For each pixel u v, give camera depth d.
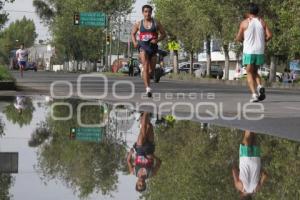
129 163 4.80
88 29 87.88
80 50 93.00
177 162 5.00
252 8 13.61
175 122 8.90
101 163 4.72
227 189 3.95
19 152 5.15
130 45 87.19
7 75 20.03
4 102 12.48
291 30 38.22
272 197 3.77
